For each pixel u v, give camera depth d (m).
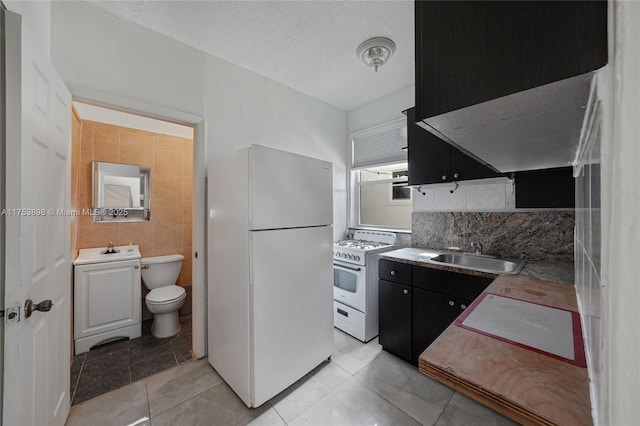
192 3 1.65
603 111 0.27
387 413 1.56
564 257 1.84
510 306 0.92
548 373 0.53
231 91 2.30
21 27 0.93
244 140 2.38
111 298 2.36
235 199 1.69
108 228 2.75
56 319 1.32
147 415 1.55
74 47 1.61
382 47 2.02
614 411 0.22
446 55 0.47
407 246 2.80
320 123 3.05
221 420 1.51
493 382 0.51
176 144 3.16
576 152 0.85
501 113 0.49
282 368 1.70
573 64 0.33
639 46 0.20
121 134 2.82
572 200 1.79
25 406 0.98
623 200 0.21
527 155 0.97
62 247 1.41
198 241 2.12
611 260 0.22
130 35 1.81
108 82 1.72
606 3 0.31
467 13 0.45
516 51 0.39
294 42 2.03
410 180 2.33
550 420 0.42
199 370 1.97
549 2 0.36
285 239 1.72
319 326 1.96
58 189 1.33
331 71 2.44
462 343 0.65
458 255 2.26
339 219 3.28
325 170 2.03
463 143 0.76
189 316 2.98
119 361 2.09
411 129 2.32
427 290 1.93
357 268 2.46
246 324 1.59
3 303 0.91
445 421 1.50
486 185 2.21
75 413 1.56
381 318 2.24
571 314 0.84
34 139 1.05
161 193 3.05
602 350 0.27
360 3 1.66
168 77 1.97
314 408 1.60
